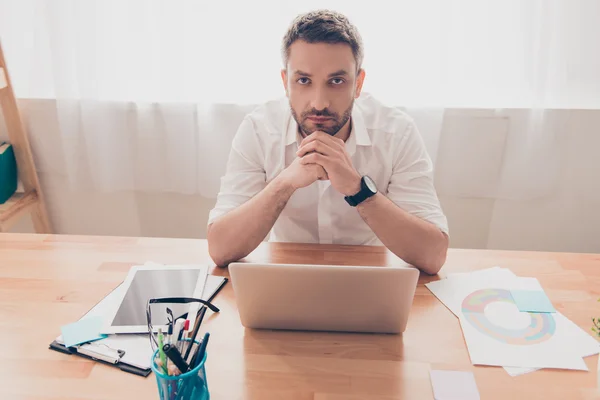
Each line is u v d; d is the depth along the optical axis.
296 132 1.34
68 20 1.84
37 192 2.11
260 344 0.93
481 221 2.05
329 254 1.22
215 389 0.83
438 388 0.83
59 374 0.86
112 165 2.01
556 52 1.75
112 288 1.10
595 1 1.70
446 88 1.81
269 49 1.82
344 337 0.95
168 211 2.15
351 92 1.12
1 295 1.07
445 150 1.93
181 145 1.96
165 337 0.83
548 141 1.85
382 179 1.39
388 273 0.87
